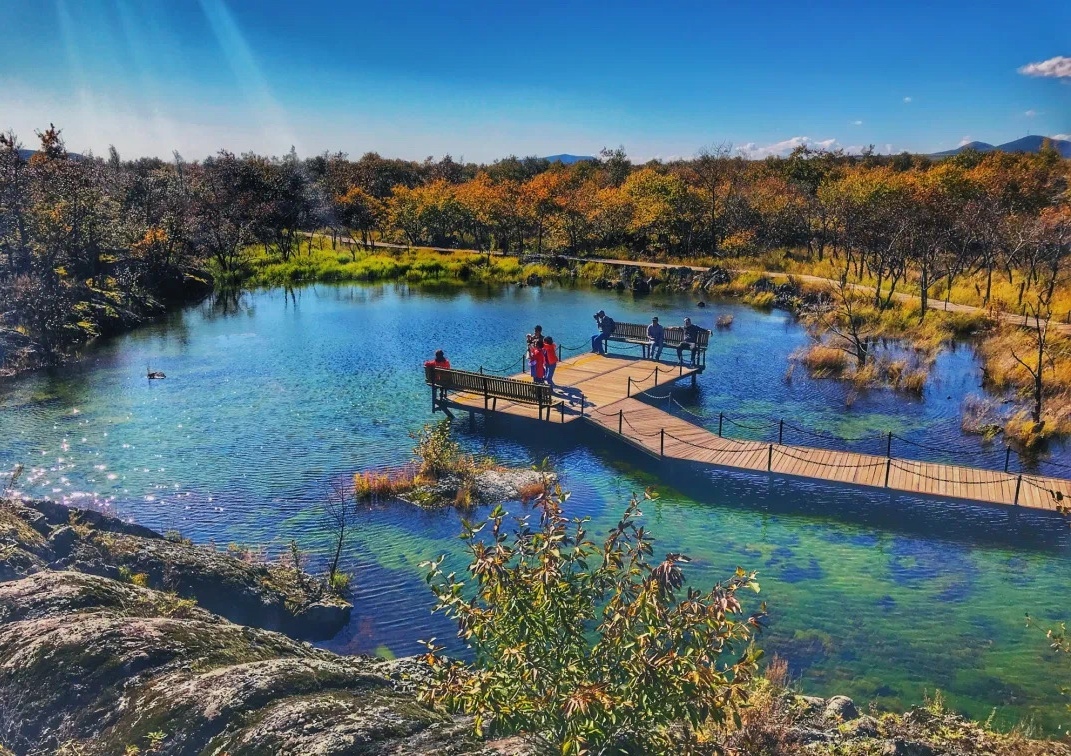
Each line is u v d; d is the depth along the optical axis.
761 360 28.00
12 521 10.71
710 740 6.27
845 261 48.91
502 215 63.44
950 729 7.89
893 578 12.28
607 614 5.40
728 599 4.99
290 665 6.71
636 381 23.38
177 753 5.47
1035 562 12.79
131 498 15.66
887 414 21.45
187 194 57.34
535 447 19.00
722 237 60.94
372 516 14.75
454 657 10.09
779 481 16.08
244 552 12.92
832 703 8.32
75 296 34.06
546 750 5.45
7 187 33.88
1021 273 41.12
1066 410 19.83
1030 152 76.94
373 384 25.06
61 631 6.82
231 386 24.78
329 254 61.88
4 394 23.66
